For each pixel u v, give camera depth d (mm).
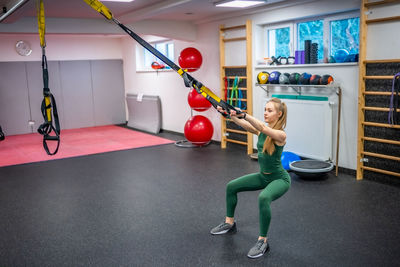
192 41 8117
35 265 3105
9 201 4699
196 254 3201
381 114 4863
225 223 3592
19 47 9586
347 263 2980
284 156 5648
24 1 4645
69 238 3598
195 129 7332
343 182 5047
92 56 10609
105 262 3119
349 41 5531
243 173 5637
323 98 5504
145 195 4777
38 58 9875
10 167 6391
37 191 5066
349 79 5238
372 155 4980
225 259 3102
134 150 7496
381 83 4809
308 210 4098
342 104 5379
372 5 4742
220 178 5406
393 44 4633
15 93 9672
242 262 3043
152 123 9727
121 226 3842
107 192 4941
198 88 2836
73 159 6855
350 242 3334
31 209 4402
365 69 4922
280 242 3367
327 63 5492
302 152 5902
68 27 7246
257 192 4727
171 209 4266
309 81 5496
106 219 4035
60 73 10180
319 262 3008
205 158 6637
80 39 10359
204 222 3869
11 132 9742
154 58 9977
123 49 10945
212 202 4441
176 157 6789
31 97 9883
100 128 10500
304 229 3623
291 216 3945
